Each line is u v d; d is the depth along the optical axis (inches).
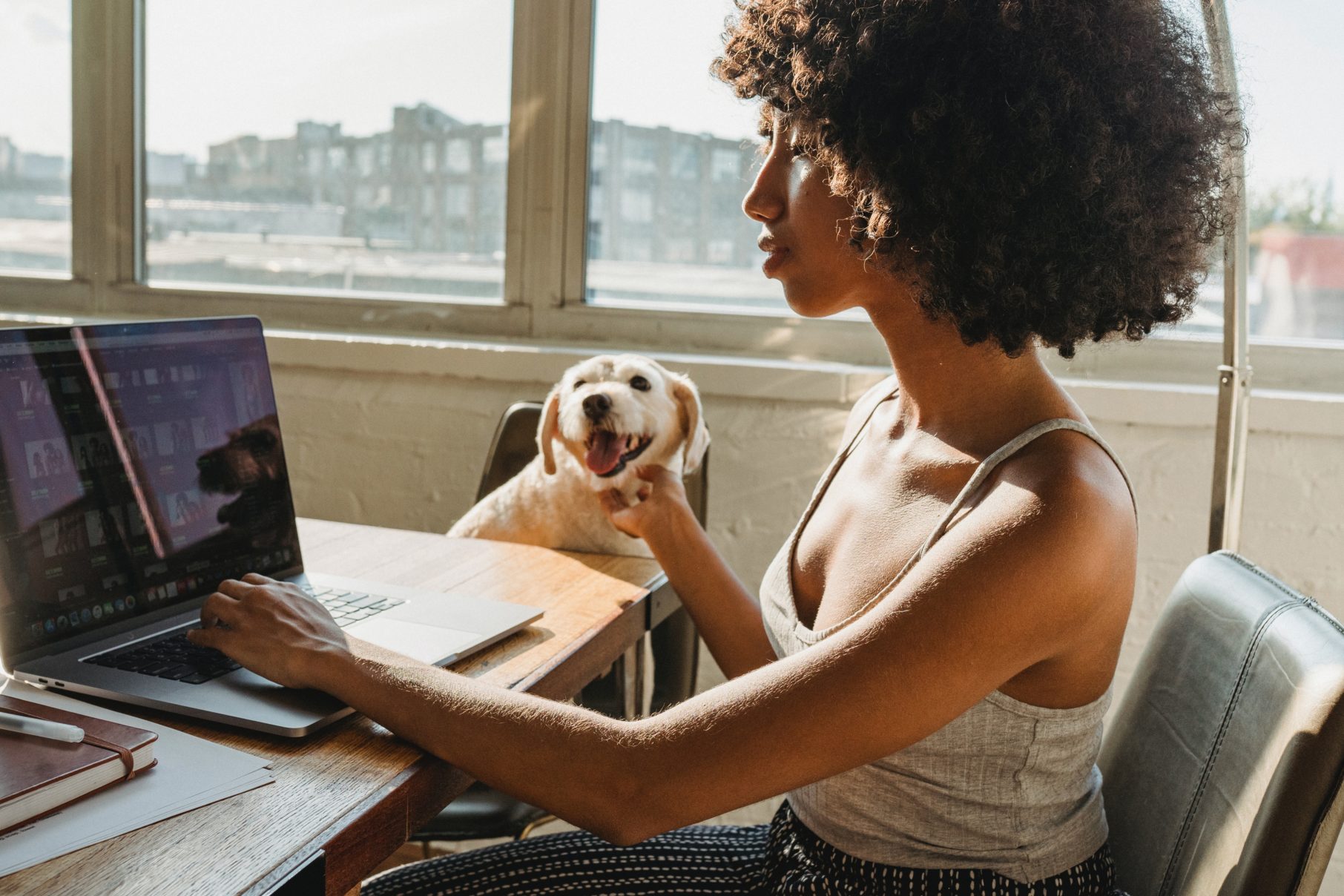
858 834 32.8
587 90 82.3
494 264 87.3
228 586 34.4
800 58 30.5
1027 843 31.8
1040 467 29.2
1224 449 45.0
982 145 28.4
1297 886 26.9
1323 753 27.0
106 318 94.2
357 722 31.5
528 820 52.6
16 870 22.2
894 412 37.2
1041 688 29.9
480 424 80.5
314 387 83.4
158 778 26.4
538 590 46.6
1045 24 28.3
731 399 76.2
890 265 30.8
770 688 27.4
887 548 32.6
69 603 33.8
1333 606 67.2
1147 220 29.8
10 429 32.9
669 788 27.2
